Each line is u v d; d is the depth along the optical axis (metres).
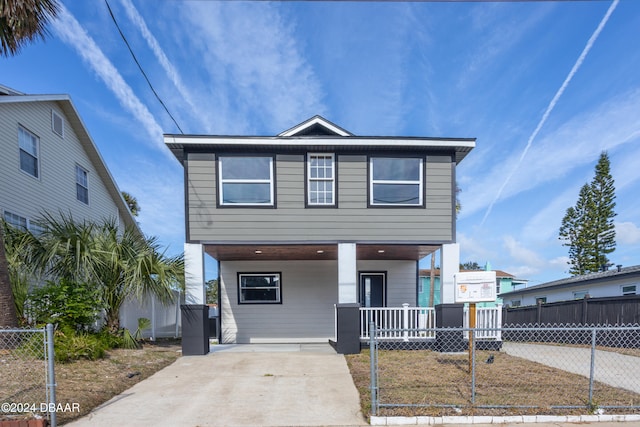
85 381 5.27
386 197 9.06
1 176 9.02
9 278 6.38
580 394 4.87
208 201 8.76
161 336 12.62
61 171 11.61
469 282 6.36
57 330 6.61
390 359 7.32
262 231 8.80
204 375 6.13
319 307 11.50
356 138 8.74
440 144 8.84
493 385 5.28
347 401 4.76
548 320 11.90
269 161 8.99
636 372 6.32
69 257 7.49
